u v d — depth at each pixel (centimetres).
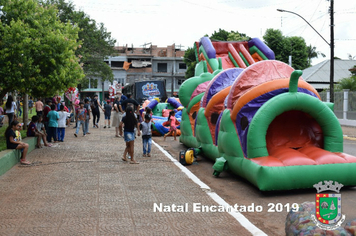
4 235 538
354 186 847
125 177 938
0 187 823
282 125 884
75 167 1059
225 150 948
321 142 873
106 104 2320
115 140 1692
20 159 1108
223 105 1130
